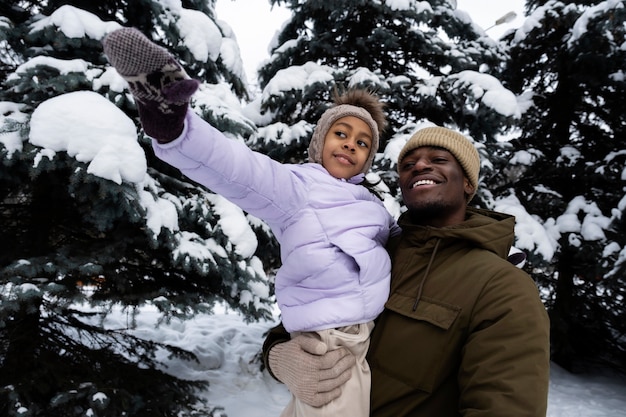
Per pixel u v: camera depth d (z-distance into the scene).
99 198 2.66
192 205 3.43
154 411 3.22
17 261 2.67
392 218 1.47
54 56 3.22
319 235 1.11
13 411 2.63
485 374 0.83
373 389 1.04
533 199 7.32
